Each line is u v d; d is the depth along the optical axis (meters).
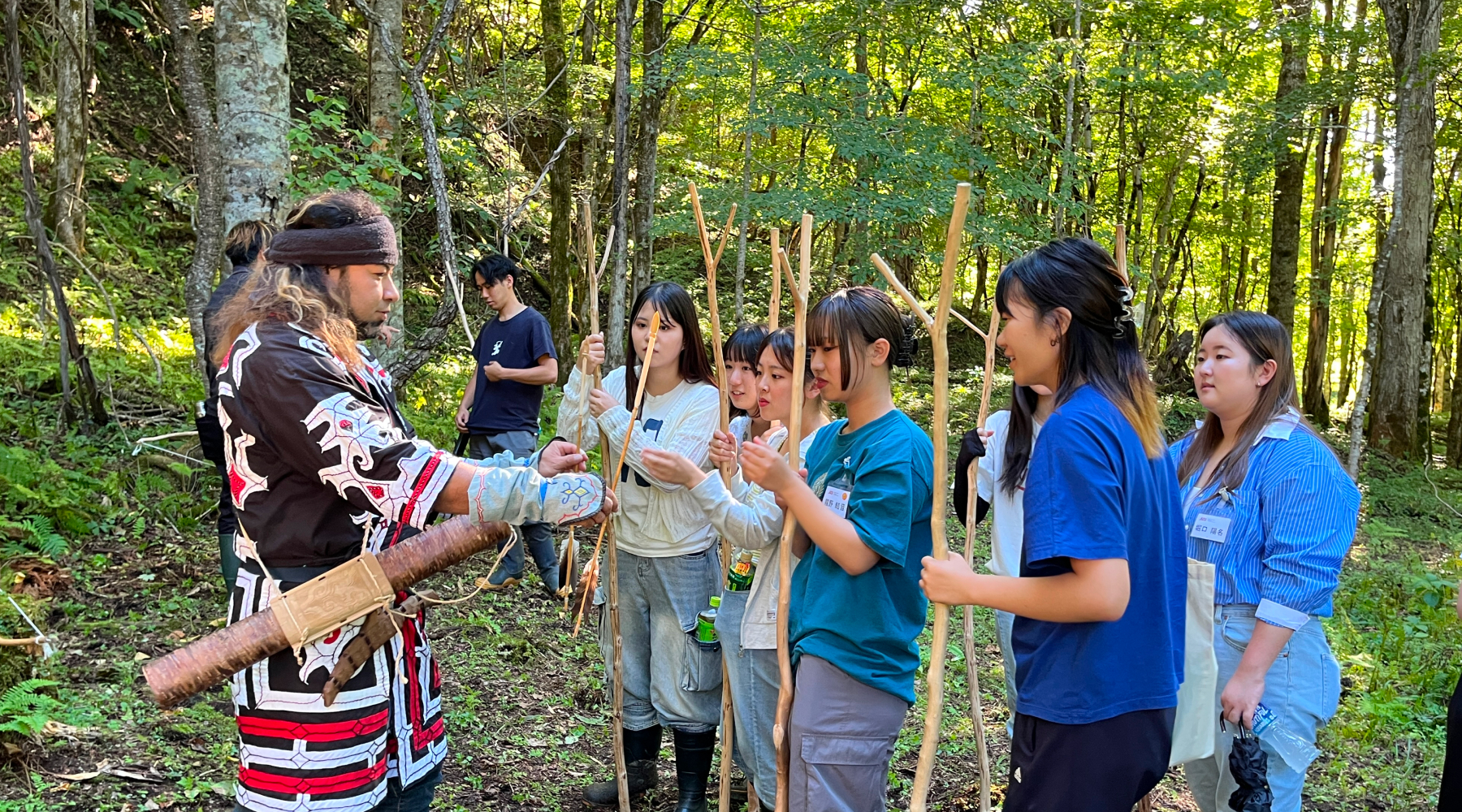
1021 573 1.76
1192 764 2.60
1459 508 10.20
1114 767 1.73
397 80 7.27
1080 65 10.51
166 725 3.31
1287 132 12.35
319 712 1.84
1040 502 1.67
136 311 8.52
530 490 1.86
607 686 3.30
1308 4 12.57
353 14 13.44
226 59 4.72
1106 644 1.73
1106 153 14.20
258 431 1.79
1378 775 3.80
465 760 3.41
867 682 2.23
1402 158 8.91
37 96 9.83
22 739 2.97
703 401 3.05
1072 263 1.75
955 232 1.75
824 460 2.43
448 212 5.17
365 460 1.77
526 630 4.69
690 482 2.44
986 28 11.05
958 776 3.58
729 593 2.71
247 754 1.87
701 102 11.78
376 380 2.02
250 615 1.84
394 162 5.39
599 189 11.94
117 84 11.12
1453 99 13.05
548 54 9.98
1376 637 5.43
